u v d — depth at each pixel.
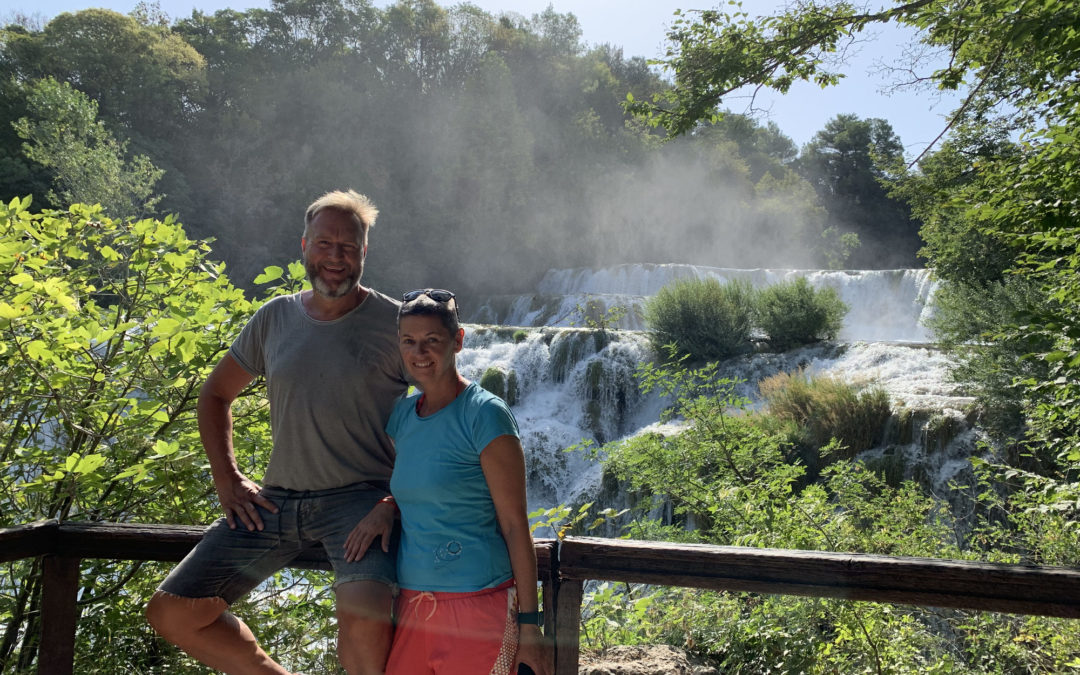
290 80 53.62
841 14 6.80
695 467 7.18
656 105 7.95
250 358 2.33
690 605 4.65
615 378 19.06
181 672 3.10
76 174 34.84
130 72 48.56
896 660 3.79
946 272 16.62
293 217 50.19
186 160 49.22
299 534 2.19
